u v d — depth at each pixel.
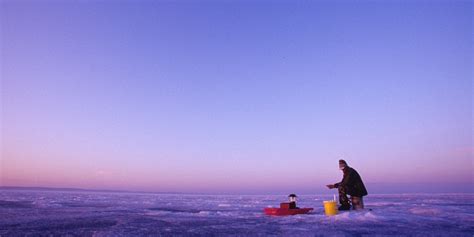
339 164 10.03
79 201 23.48
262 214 10.78
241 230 6.67
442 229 6.38
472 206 13.48
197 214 10.99
